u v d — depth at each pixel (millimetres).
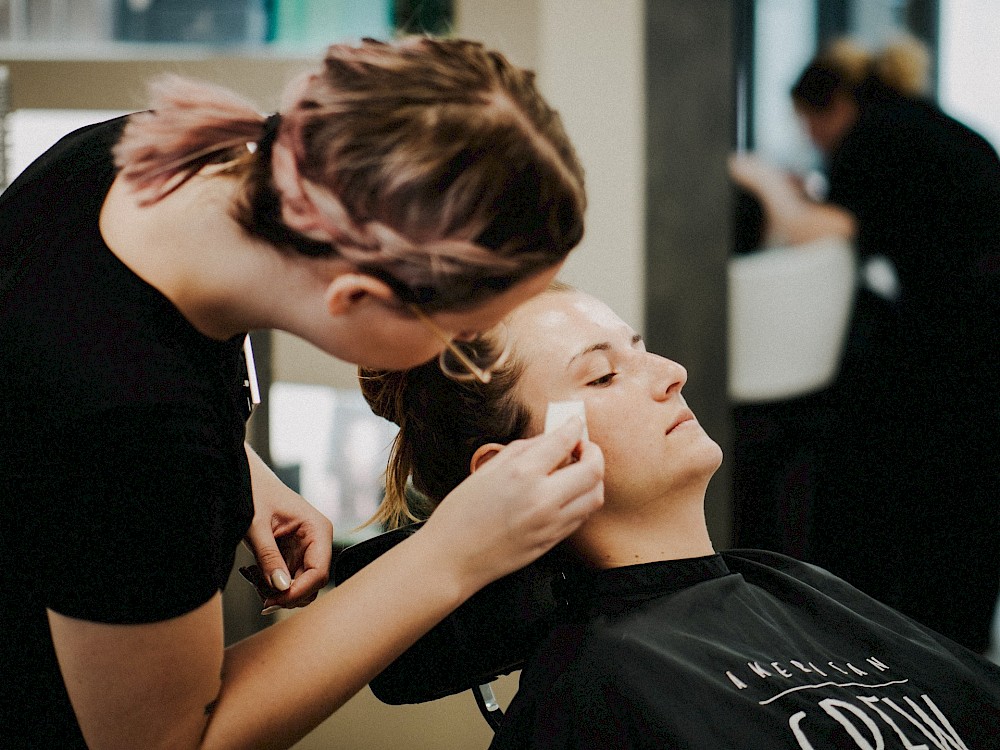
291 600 1181
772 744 1032
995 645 2848
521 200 785
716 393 2176
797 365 2598
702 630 1140
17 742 915
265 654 911
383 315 822
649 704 1046
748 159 2596
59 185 930
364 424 2174
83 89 2166
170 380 822
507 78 833
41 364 810
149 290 844
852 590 1289
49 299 833
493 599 1183
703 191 2105
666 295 2131
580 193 834
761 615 1192
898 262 2492
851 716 1064
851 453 2588
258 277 843
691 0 2043
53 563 808
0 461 824
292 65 2113
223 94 872
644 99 2066
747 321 2584
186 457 812
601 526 1217
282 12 2137
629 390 1193
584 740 1051
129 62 2146
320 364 2178
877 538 2598
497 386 1207
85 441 789
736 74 2518
